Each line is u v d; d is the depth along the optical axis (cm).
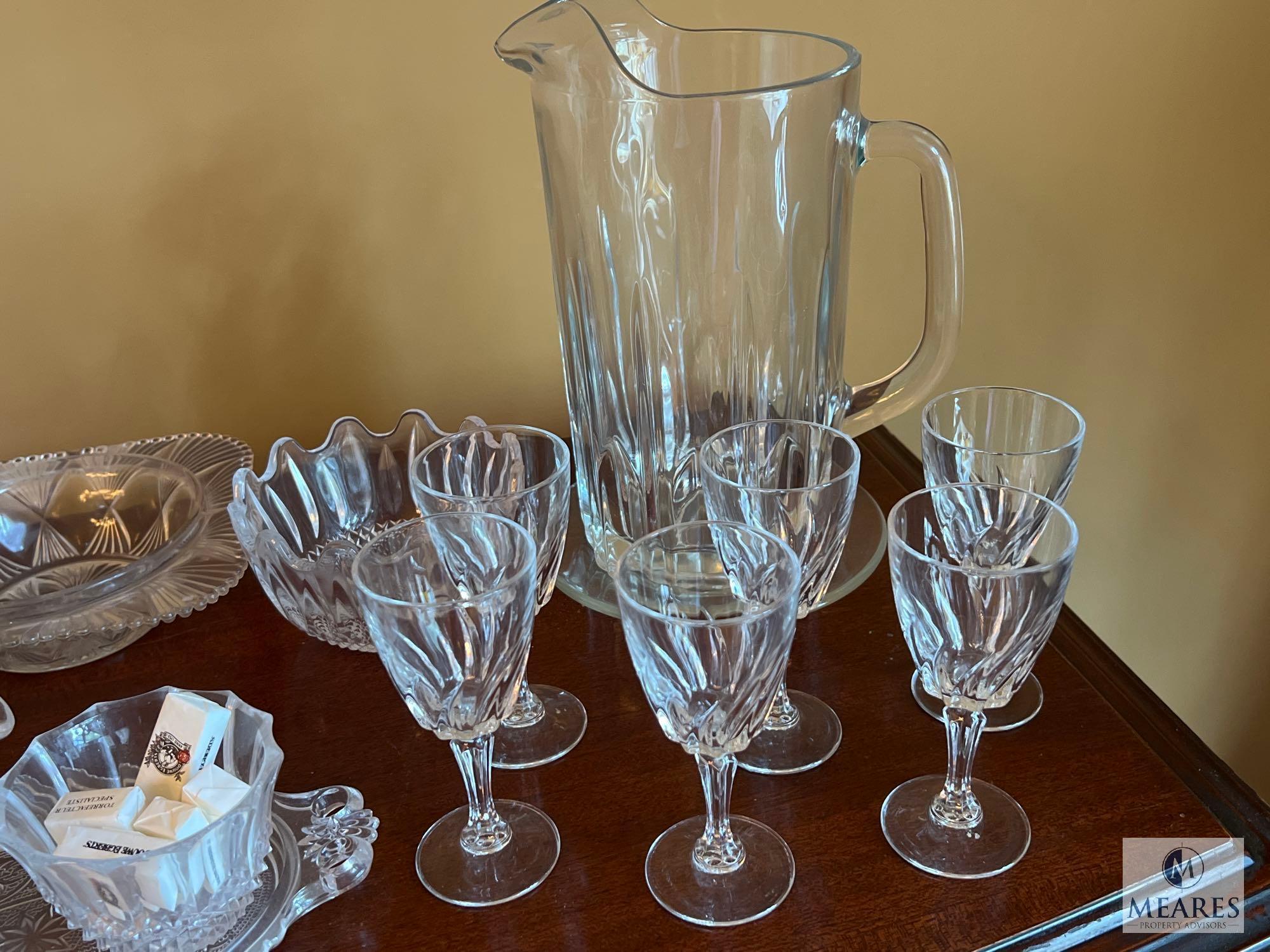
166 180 74
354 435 73
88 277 76
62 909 44
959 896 47
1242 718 126
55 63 69
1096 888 47
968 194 90
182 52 71
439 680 47
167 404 82
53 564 71
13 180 72
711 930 46
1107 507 110
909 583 47
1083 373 101
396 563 50
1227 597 118
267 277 79
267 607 68
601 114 54
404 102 76
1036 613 47
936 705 58
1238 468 109
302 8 71
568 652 63
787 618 43
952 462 61
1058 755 54
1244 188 95
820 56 62
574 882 49
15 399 79
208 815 46
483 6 74
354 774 55
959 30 83
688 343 61
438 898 48
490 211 81
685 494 67
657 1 77
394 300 83
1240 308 100
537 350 88
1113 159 91
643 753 56
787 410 65
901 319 94
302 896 48
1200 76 89
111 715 52
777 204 57
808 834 51
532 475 63
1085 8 84
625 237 58
